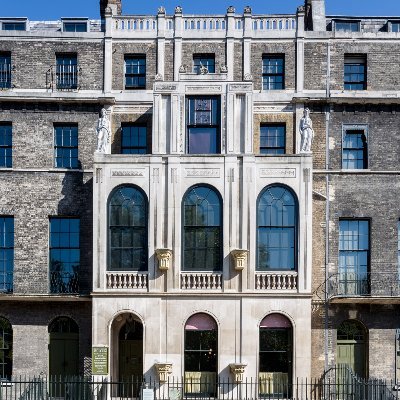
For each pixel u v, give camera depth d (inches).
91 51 1440.7
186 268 1299.2
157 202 1304.1
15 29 1501.0
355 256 1389.0
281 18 1445.6
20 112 1419.8
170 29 1448.1
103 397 1246.3
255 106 1418.6
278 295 1284.4
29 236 1395.2
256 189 1307.8
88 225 1396.4
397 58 1430.9
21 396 1133.1
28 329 1373.0
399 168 1401.3
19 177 1406.3
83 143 1418.6
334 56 1430.9
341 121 1413.6
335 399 1316.4
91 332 1358.3
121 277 1296.8
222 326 1279.5
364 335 1373.0
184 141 1328.7
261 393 1275.8
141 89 1437.0
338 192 1392.7
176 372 1275.8
